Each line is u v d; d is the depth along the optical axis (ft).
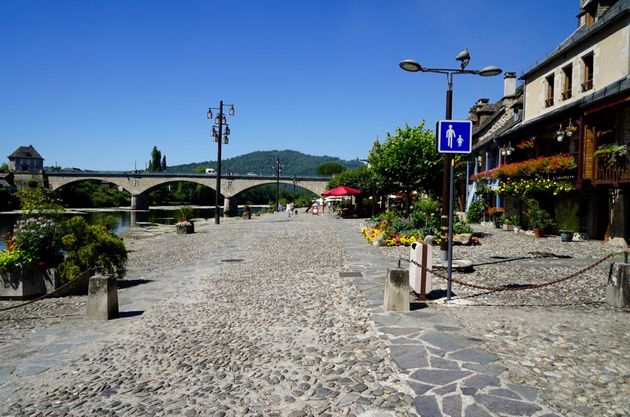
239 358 16.92
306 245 57.62
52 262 32.04
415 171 79.71
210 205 448.65
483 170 101.14
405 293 22.93
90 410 13.01
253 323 21.83
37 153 498.69
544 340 17.87
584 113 52.60
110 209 306.35
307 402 12.94
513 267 36.76
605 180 49.62
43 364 17.20
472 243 53.88
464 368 14.96
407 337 18.45
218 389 14.12
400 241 54.54
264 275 35.70
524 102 77.25
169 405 13.14
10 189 262.67
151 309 25.73
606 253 44.96
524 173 63.10
